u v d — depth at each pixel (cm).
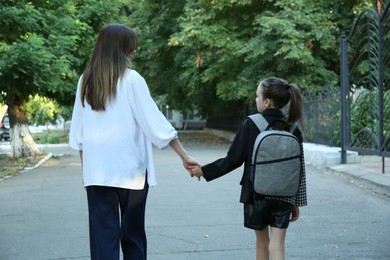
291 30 2056
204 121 5994
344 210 791
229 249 582
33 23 1505
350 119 1328
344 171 1202
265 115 416
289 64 2159
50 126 5459
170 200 898
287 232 656
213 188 1034
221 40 2314
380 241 607
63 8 1759
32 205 880
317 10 2236
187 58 2888
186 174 1290
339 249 575
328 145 1596
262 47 2152
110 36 383
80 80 389
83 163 388
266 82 420
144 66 3403
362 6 2166
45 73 1480
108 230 379
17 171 1484
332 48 2214
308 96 1880
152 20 3181
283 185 396
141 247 396
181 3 3011
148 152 392
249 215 412
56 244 616
